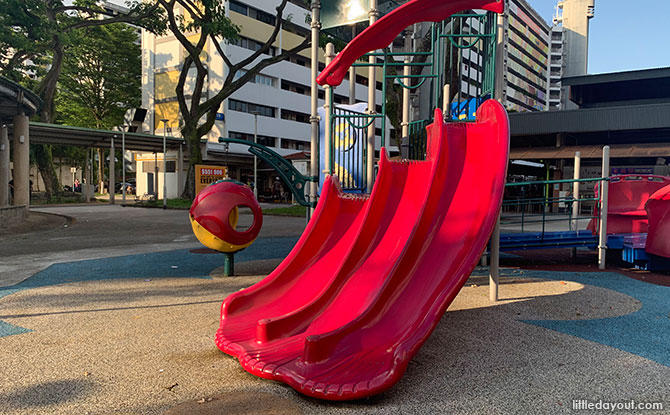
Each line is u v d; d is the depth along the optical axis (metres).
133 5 29.00
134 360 3.53
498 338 4.11
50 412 2.66
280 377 3.02
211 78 38.91
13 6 22.12
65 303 5.39
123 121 46.69
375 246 4.43
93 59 43.94
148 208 28.55
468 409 2.71
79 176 67.00
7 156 20.67
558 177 29.94
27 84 33.72
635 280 6.99
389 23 4.84
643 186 9.54
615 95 35.28
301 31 46.62
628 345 3.91
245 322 4.10
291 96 45.19
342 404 2.78
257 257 9.43
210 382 3.12
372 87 7.73
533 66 84.81
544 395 2.90
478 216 4.11
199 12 28.59
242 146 40.16
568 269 8.12
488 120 5.03
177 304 5.34
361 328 3.38
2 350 3.75
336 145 9.32
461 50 6.57
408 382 3.12
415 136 7.37
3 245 11.30
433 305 3.39
